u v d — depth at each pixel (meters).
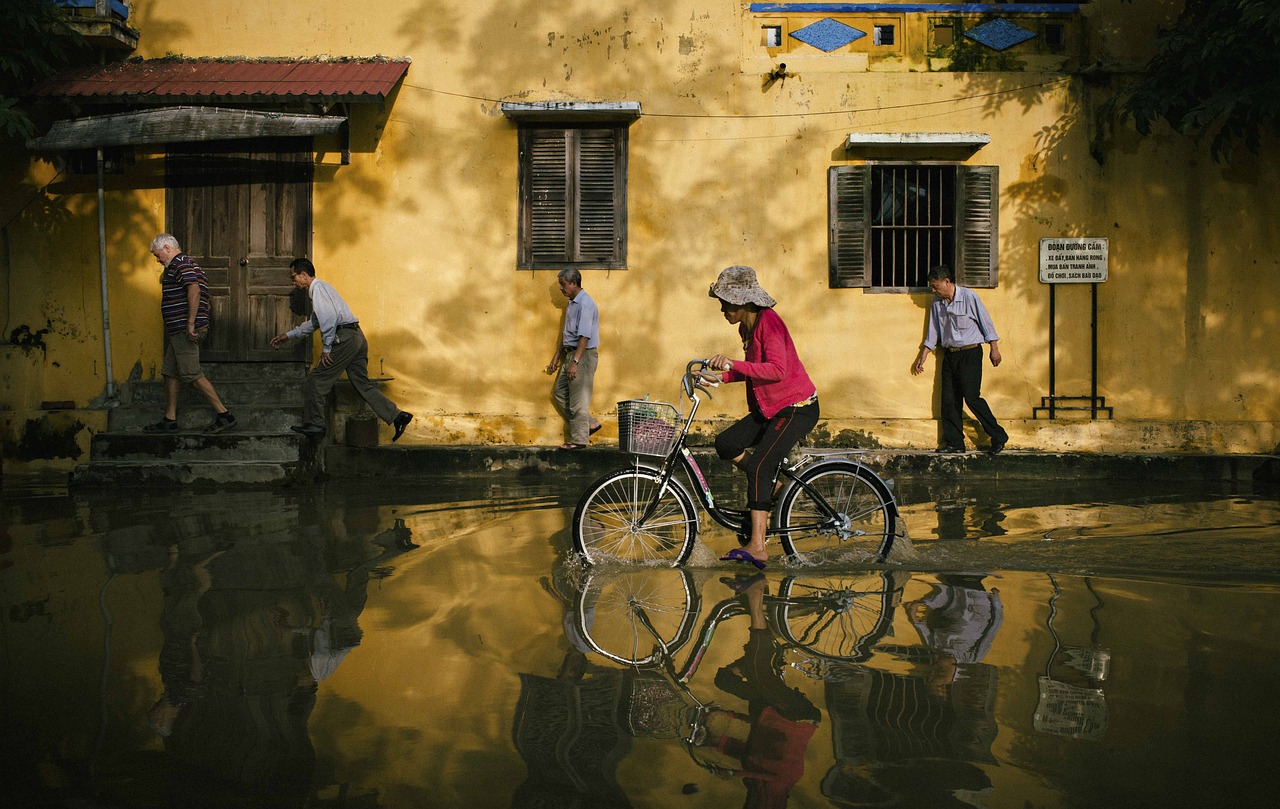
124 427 9.88
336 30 10.37
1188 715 3.51
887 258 10.43
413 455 9.89
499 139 10.32
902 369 10.27
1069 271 10.20
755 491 5.68
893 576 5.67
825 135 10.27
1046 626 4.63
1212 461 9.66
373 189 10.34
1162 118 10.20
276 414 9.86
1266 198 10.16
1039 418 10.25
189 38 10.39
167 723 3.47
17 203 10.22
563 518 7.51
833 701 3.66
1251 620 4.71
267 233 10.34
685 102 10.30
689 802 2.86
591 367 9.91
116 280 10.30
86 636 4.50
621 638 4.45
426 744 3.28
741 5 10.26
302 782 3.01
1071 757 3.16
